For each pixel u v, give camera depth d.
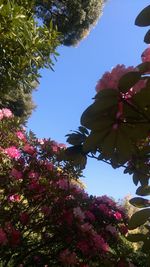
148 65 1.15
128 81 1.11
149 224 1.29
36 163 4.19
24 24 3.25
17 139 4.30
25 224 4.00
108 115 1.19
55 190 4.11
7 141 4.27
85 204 4.27
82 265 3.90
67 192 4.16
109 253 3.93
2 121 4.39
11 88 3.81
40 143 4.33
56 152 4.23
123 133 1.23
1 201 4.02
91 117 1.18
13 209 4.04
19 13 3.17
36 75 3.69
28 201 4.13
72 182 4.44
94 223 4.21
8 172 3.98
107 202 4.38
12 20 3.12
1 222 3.92
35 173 4.16
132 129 1.22
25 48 3.35
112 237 4.10
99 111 1.17
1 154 3.98
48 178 4.18
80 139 1.51
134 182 1.65
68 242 3.95
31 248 4.02
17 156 4.07
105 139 1.24
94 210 4.29
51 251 4.02
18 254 3.94
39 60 3.59
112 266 3.81
